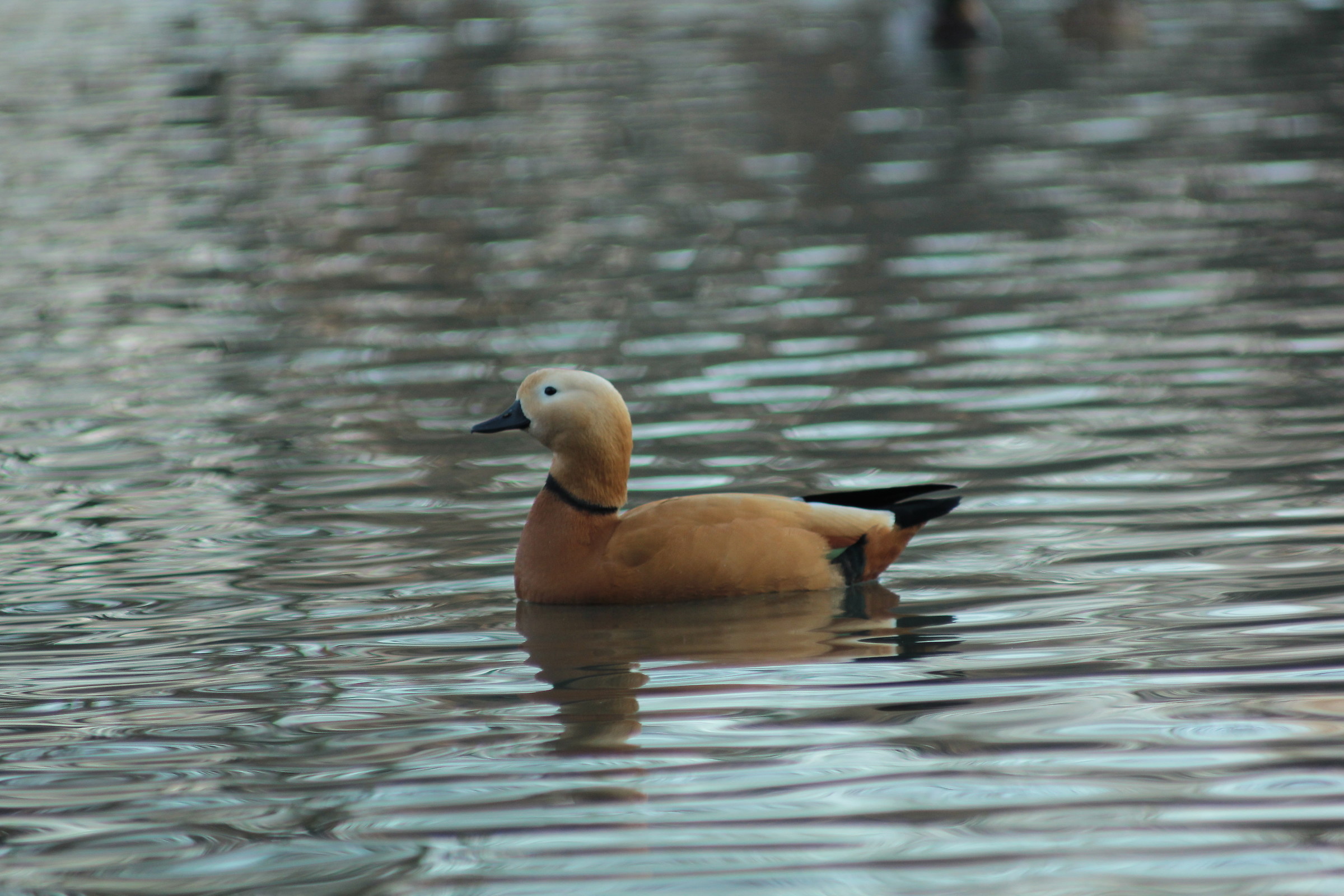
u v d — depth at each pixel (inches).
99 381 673.6
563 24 2116.1
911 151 1181.7
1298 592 379.6
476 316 767.1
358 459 547.8
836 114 1369.3
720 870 258.8
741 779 291.4
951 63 1652.3
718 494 409.1
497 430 406.3
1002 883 251.4
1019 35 1856.5
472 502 494.3
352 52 1879.9
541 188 1104.2
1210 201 947.3
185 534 470.0
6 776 306.0
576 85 1592.0
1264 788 278.4
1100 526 444.1
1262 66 1497.3
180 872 265.6
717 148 1230.3
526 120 1398.9
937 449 529.7
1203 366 616.1
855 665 347.9
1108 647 351.3
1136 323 692.1
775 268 840.3
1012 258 834.2
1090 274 788.6
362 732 322.0
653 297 788.0
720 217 981.8
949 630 368.8
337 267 895.1
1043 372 622.5
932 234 904.9
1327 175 997.2
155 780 302.4
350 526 472.7
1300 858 254.5
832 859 261.0
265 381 665.0
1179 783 282.0
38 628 394.3
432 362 685.3
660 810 280.7
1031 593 392.5
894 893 249.3
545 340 712.4
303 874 263.4
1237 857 256.2
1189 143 1143.6
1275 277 757.9
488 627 384.8
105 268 909.2
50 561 448.5
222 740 320.2
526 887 256.4
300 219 1031.0
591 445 401.4
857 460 521.0
